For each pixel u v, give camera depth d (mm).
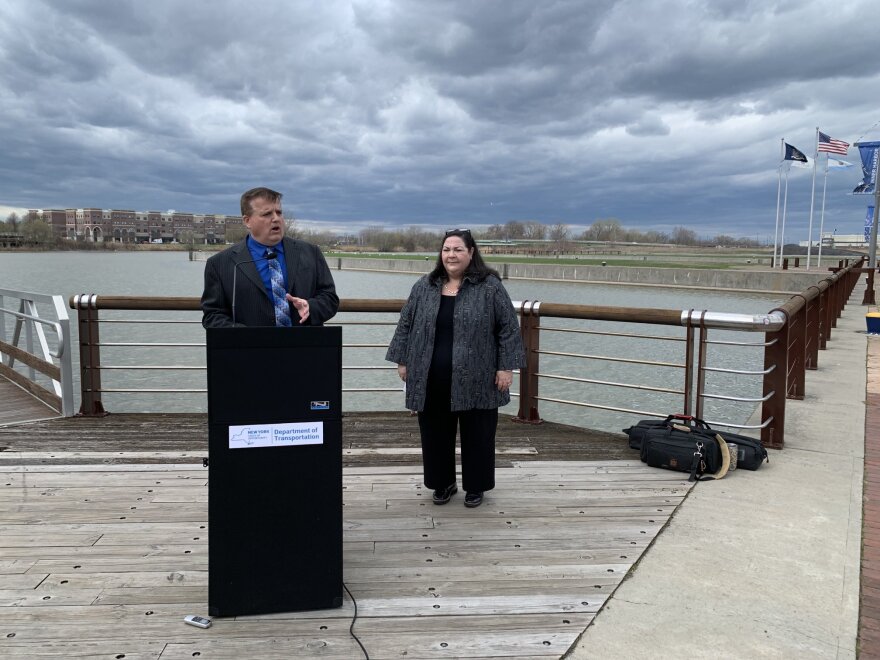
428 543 3129
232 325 2658
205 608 2527
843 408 5988
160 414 5625
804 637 2379
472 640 2336
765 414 4773
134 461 4320
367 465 4340
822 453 4625
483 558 2975
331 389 2473
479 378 3346
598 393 13367
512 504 3637
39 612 2477
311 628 2406
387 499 3715
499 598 2625
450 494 3676
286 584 2498
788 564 2941
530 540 3170
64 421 5383
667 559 2973
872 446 4809
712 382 13844
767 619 2494
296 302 2631
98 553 2973
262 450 2438
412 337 3461
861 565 2947
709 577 2811
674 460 4164
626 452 4645
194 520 3350
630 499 3721
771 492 3842
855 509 3586
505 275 62312
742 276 45750
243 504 2439
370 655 2240
